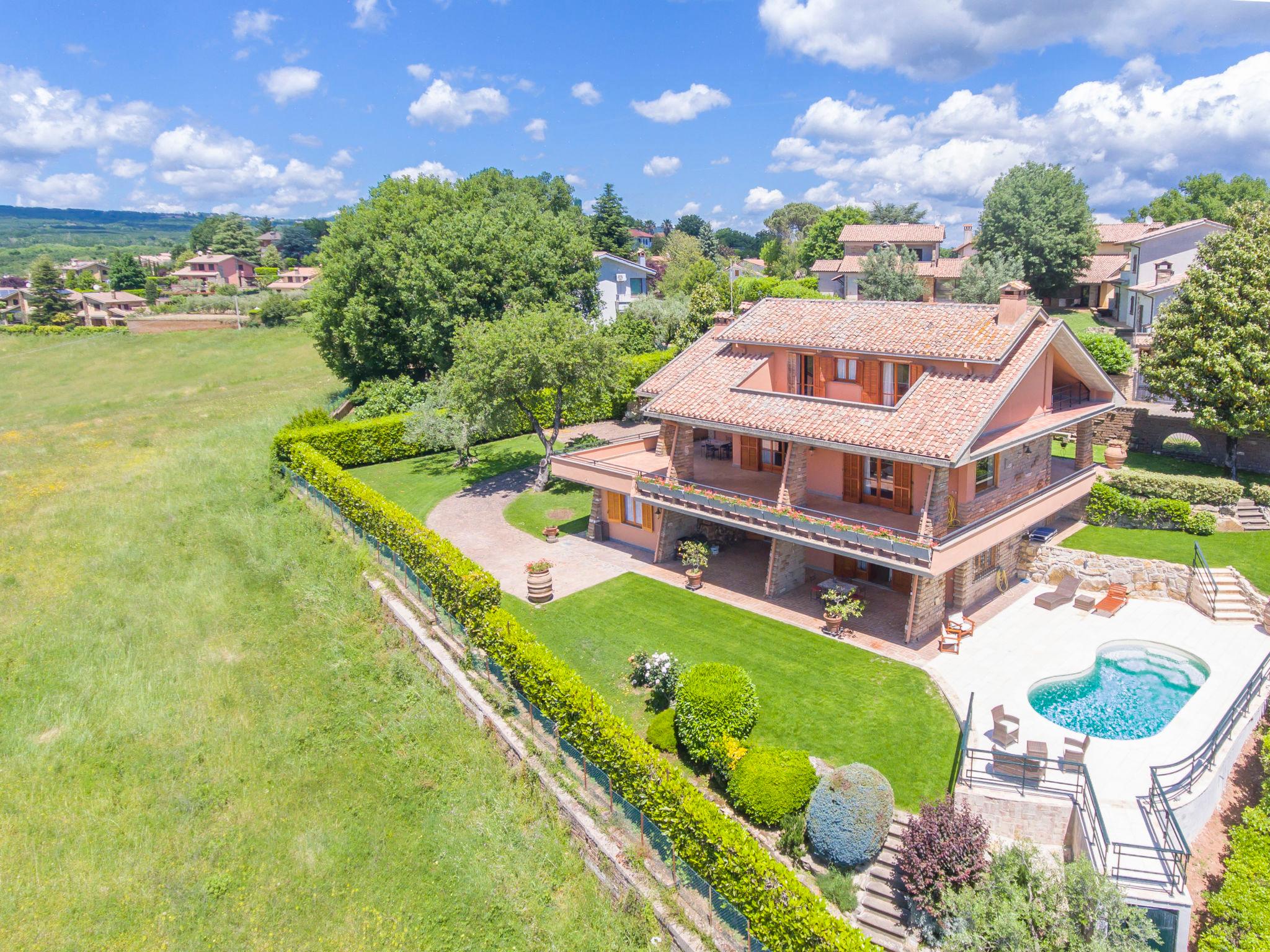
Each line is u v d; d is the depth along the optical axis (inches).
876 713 894.4
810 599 1177.4
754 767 763.4
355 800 856.9
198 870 765.9
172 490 1720.0
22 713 981.8
